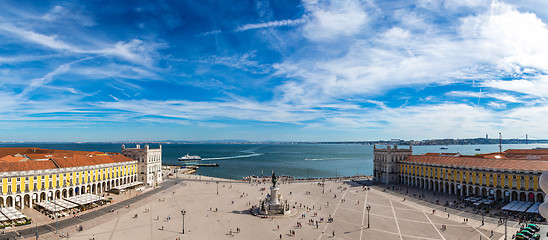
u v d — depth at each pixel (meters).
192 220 88.38
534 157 125.88
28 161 105.25
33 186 100.56
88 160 126.31
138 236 74.50
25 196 101.38
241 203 111.00
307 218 91.00
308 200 115.75
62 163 113.69
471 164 120.06
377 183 155.88
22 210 95.62
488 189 111.81
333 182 160.62
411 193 128.62
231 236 75.38
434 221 87.06
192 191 134.25
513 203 97.44
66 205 95.25
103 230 78.56
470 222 85.44
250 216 92.94
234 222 86.69
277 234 76.94
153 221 86.94
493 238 72.94
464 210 98.56
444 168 129.88
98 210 98.50
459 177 122.69
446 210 99.06
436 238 73.50
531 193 100.88
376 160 165.00
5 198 93.31
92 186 124.75
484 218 88.81
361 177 180.88
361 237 74.69
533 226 74.44
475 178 116.25
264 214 94.62
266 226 83.19
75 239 71.69
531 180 101.19
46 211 94.25
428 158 142.88
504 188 106.94
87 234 75.31
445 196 121.06
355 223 85.81
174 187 143.88
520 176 103.31
